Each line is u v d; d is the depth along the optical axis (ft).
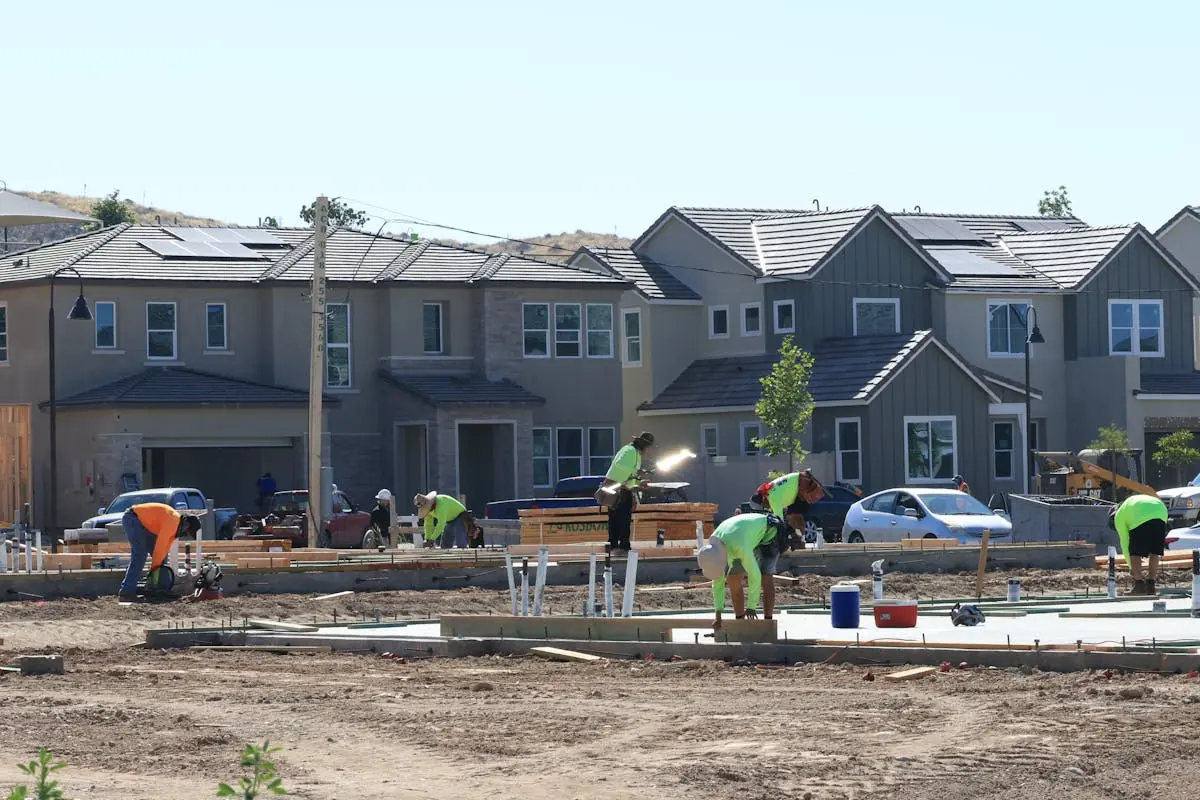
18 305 206.08
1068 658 75.97
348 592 123.24
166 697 73.31
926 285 235.61
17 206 205.77
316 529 158.81
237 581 121.08
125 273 205.87
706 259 242.17
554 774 55.47
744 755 57.77
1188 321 248.52
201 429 199.11
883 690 71.92
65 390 202.59
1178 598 113.91
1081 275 241.76
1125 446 220.23
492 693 73.46
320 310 159.74
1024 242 255.91
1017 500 162.91
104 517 167.63
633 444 108.58
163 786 53.78
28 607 111.24
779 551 87.76
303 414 204.74
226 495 214.28
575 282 223.51
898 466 215.51
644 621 89.15
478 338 220.02
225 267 212.64
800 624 96.53
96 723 65.92
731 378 232.73
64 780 54.60
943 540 149.89
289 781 54.80
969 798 51.62
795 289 229.45
